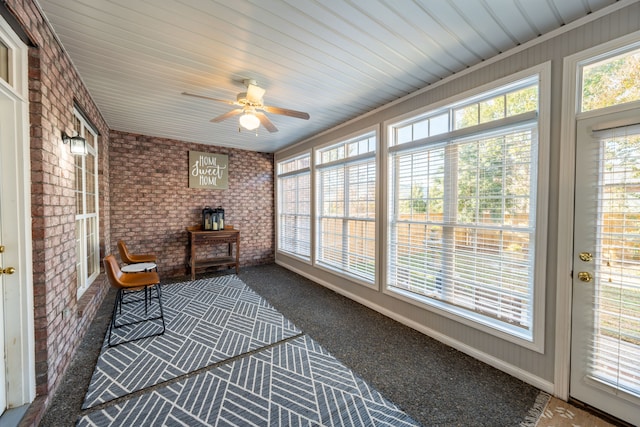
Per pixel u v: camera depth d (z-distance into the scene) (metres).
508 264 2.13
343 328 2.83
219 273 4.95
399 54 2.13
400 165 3.04
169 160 4.70
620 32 1.56
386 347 2.46
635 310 1.54
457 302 2.49
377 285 3.26
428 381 1.99
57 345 1.89
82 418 1.61
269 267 5.45
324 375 2.05
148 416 1.63
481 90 2.23
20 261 1.58
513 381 1.99
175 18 1.71
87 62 2.24
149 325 2.82
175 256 4.78
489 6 1.61
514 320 2.09
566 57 1.76
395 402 1.78
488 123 2.17
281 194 5.68
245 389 1.88
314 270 4.49
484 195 2.27
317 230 4.43
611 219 1.61
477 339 2.29
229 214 5.33
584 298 1.71
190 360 2.21
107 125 3.95
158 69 2.35
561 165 1.79
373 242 3.38
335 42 1.97
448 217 2.55
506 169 2.14
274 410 1.69
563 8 1.63
